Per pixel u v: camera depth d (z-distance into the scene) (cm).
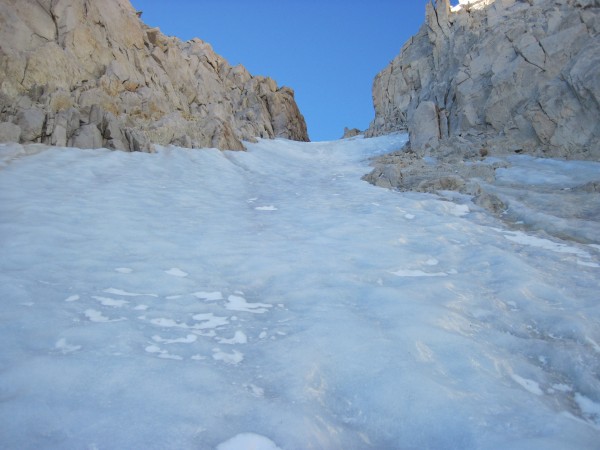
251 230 1183
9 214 1059
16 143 1645
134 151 1981
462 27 2983
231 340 620
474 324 699
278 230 1194
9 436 381
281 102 3972
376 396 496
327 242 1082
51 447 372
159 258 920
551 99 1964
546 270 938
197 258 939
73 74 2080
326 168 2345
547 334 692
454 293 802
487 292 822
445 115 2595
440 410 468
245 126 3198
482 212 1398
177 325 655
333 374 539
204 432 407
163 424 409
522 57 2216
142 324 638
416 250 1058
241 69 3881
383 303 731
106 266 846
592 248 1080
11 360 504
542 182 1630
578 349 628
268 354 573
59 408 421
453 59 2886
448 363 569
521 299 785
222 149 2386
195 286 806
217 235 1105
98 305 688
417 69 3359
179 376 491
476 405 481
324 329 634
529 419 464
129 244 976
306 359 556
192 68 3209
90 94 2038
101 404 433
